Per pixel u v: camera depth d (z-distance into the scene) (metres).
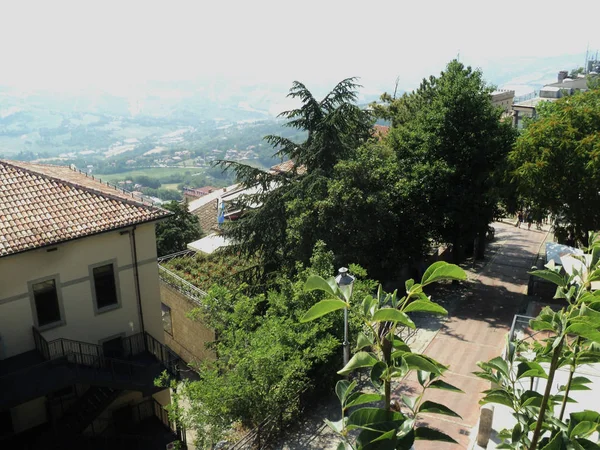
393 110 40.34
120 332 20.53
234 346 15.85
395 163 26.05
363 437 3.97
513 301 26.14
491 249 34.88
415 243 27.38
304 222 23.47
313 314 4.19
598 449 4.50
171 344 28.12
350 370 4.19
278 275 24.45
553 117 25.53
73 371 18.05
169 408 15.32
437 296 27.00
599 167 23.48
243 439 15.74
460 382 18.95
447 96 27.78
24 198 19.12
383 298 4.59
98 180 24.47
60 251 18.47
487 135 27.89
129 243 20.05
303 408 17.42
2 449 18.58
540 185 24.69
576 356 5.00
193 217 40.75
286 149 27.19
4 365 17.80
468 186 27.52
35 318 18.47
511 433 5.85
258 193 26.78
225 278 26.88
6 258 17.36
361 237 23.50
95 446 19.80
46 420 19.67
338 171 24.45
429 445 15.48
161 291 28.00
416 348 21.58
